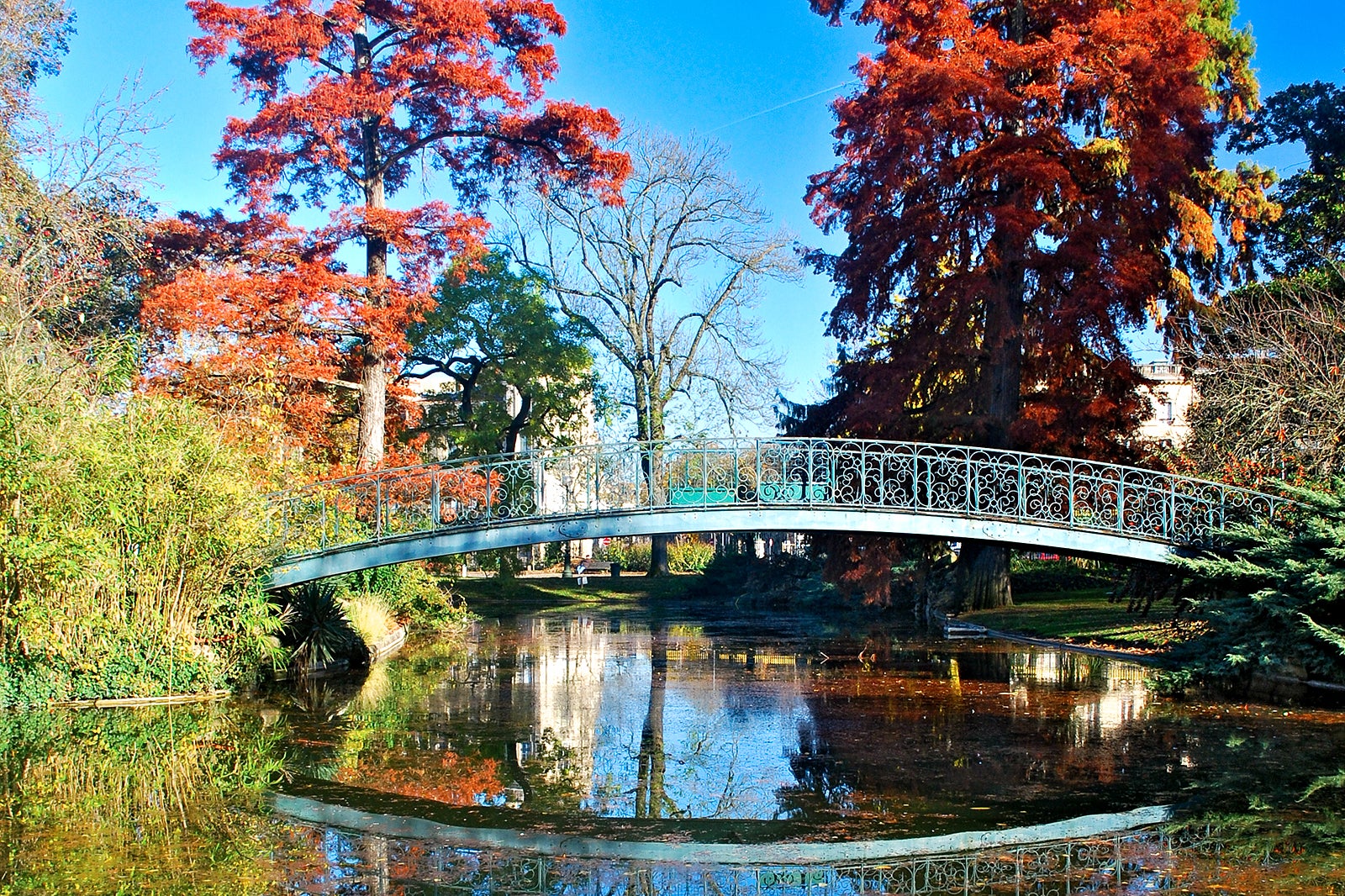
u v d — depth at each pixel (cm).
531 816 759
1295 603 1250
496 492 1661
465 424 3525
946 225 2188
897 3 2281
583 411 4178
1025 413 2097
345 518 1566
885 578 2402
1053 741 1016
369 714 1195
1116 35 2062
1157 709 1187
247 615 1348
